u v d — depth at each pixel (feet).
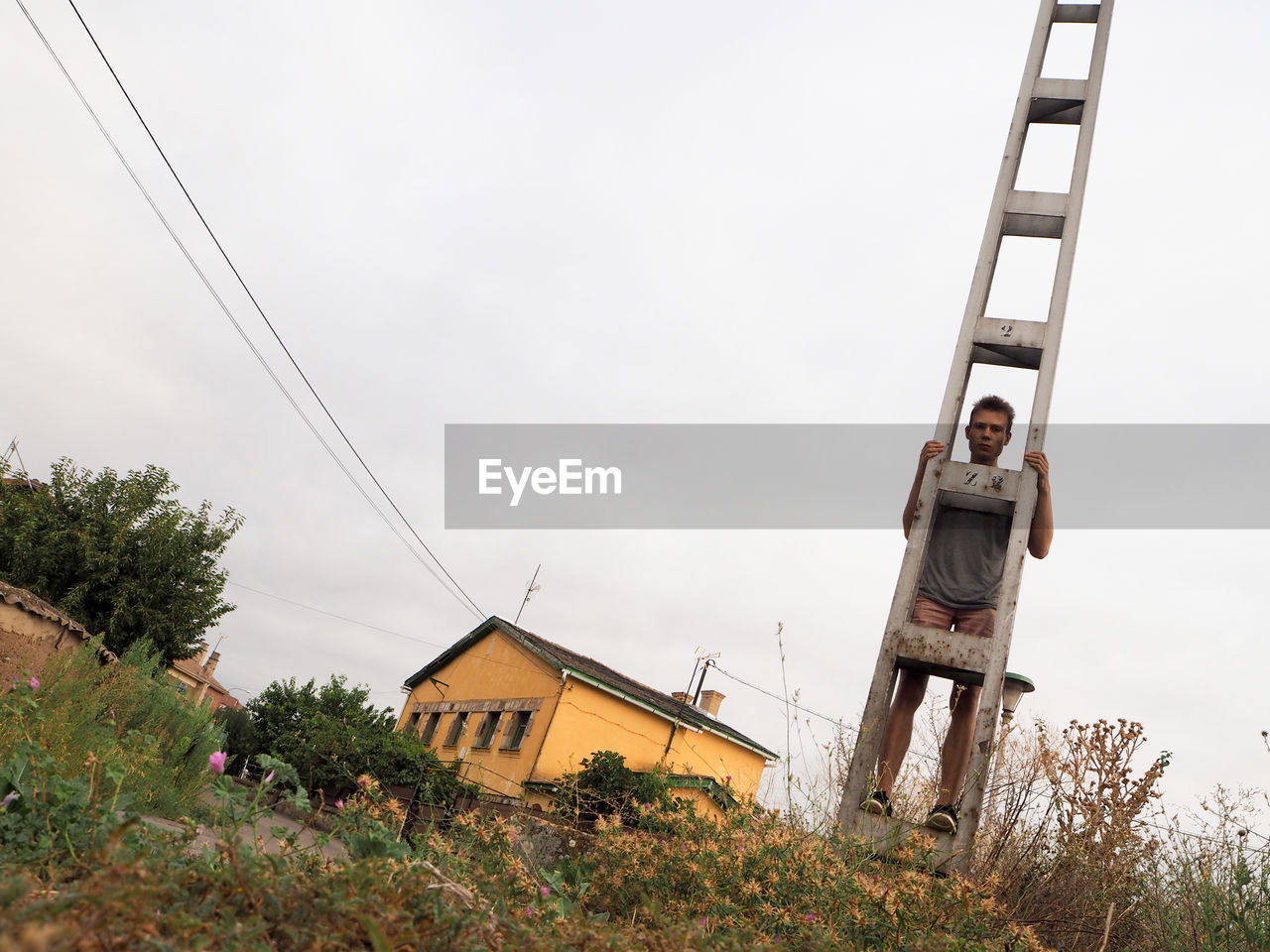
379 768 57.00
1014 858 15.90
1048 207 18.03
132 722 32.32
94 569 61.26
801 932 10.64
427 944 7.57
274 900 7.11
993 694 14.75
